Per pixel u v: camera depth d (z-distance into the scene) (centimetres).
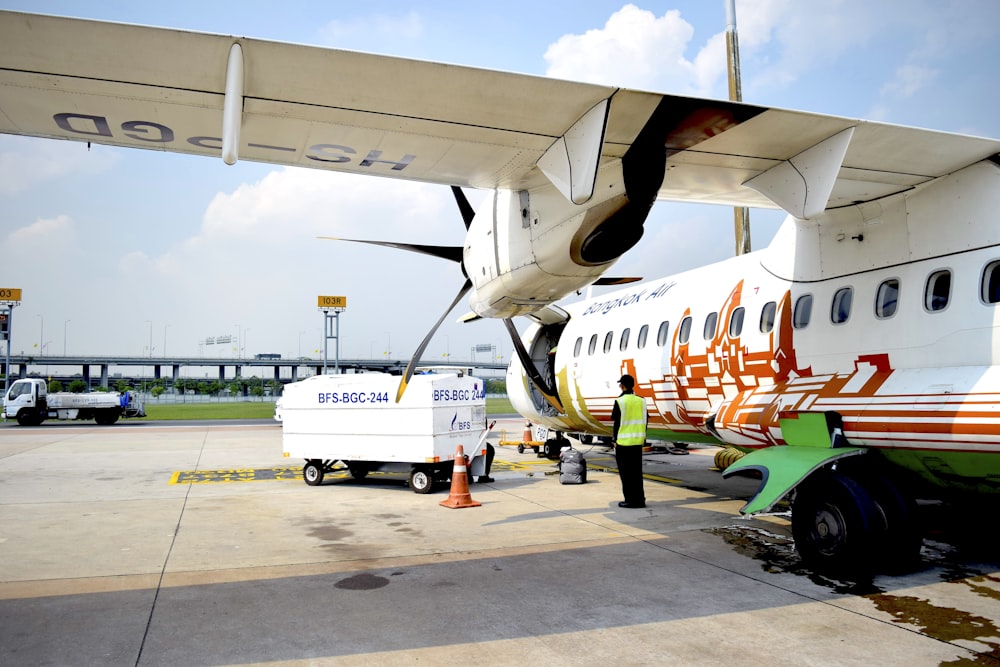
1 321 4438
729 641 383
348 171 546
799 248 679
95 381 11025
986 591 473
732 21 1314
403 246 799
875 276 588
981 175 512
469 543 635
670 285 942
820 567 530
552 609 441
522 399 1330
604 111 421
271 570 545
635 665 351
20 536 681
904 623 409
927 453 504
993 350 486
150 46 347
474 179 567
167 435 2283
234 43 348
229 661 362
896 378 545
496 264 640
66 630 411
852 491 509
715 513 782
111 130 452
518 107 431
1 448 1758
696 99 424
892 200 576
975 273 507
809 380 638
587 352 1090
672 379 863
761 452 596
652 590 481
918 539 520
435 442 929
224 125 360
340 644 385
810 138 489
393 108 430
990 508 642
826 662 352
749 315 734
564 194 477
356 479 1077
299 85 394
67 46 346
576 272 588
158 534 688
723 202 677
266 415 4144
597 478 1120
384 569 545
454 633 400
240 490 1000
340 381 1005
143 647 383
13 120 433
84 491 998
